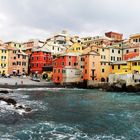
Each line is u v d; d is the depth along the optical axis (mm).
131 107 42281
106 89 78500
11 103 40562
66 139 22609
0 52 105625
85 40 135250
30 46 131250
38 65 111812
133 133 25172
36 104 43906
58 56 96375
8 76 93000
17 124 27469
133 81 73375
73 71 92000
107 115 34562
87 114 35219
